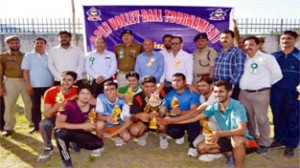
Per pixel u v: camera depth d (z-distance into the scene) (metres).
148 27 7.55
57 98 4.98
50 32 13.00
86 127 4.60
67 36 6.09
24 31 13.06
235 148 4.24
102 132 5.10
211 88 5.23
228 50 5.30
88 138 4.74
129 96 5.39
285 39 5.00
